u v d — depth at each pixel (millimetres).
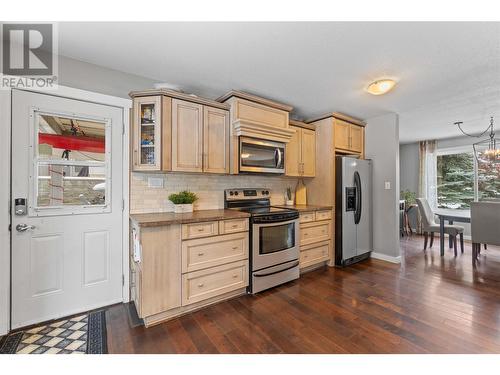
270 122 2934
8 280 1837
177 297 2057
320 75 2424
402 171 6355
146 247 1917
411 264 3523
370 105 3297
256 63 2193
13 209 1860
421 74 2389
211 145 2562
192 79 2523
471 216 3441
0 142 1801
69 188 2100
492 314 2102
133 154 2352
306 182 3799
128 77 2389
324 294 2520
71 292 2098
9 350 1651
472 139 5273
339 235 3422
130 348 1674
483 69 2281
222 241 2328
